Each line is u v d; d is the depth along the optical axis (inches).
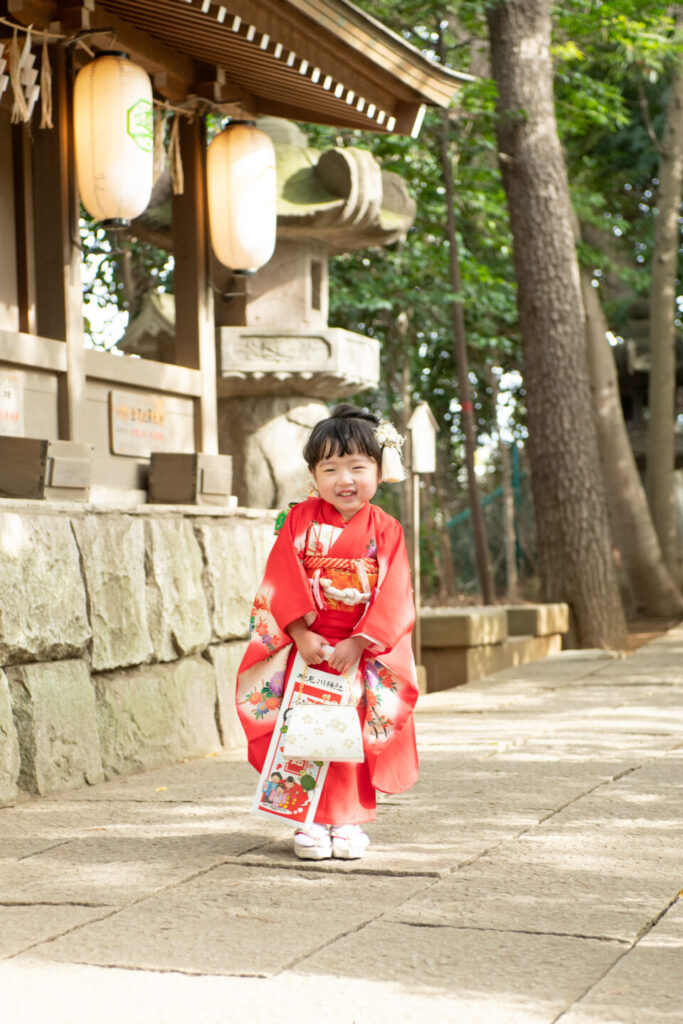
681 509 730.2
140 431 231.9
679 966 94.2
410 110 269.9
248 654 137.1
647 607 639.1
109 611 192.2
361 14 230.4
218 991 90.8
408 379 639.8
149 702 199.0
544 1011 85.3
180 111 249.6
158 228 325.1
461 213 547.8
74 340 209.0
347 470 132.0
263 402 333.4
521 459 808.3
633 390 765.9
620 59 534.9
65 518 185.6
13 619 169.3
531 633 414.9
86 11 203.0
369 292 511.5
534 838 138.6
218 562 224.8
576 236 630.5
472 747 206.1
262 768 137.2
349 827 133.6
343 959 97.7
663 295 633.0
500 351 686.5
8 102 213.3
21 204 212.5
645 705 261.6
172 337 350.0
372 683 133.6
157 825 151.6
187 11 211.8
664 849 132.4
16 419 197.0
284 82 253.3
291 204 312.7
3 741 165.0
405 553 135.5
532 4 465.1
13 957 100.0
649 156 724.7
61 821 154.9
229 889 121.0
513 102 465.7
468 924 106.3
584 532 463.5
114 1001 89.3
